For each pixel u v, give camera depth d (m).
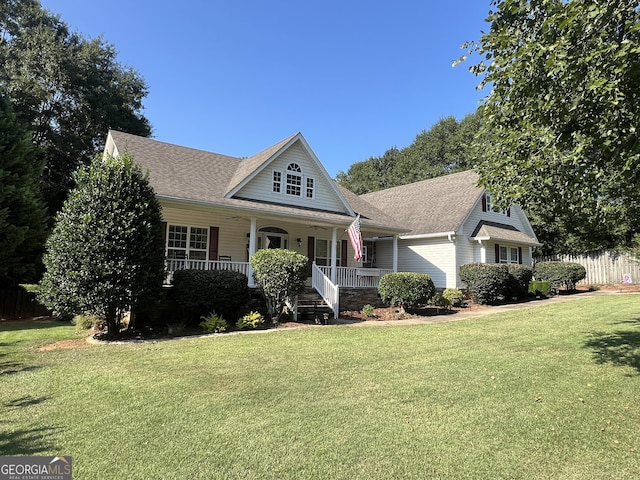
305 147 16.70
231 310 11.59
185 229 14.54
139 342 8.88
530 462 3.44
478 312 14.35
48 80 24.77
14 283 15.20
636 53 3.71
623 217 6.11
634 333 8.62
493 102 5.43
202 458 3.51
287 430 4.09
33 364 6.87
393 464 3.40
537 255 27.95
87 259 8.81
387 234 19.88
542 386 5.47
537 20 4.82
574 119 4.42
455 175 24.72
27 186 15.47
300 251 17.58
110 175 9.46
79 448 3.68
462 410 4.64
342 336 9.55
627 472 3.26
